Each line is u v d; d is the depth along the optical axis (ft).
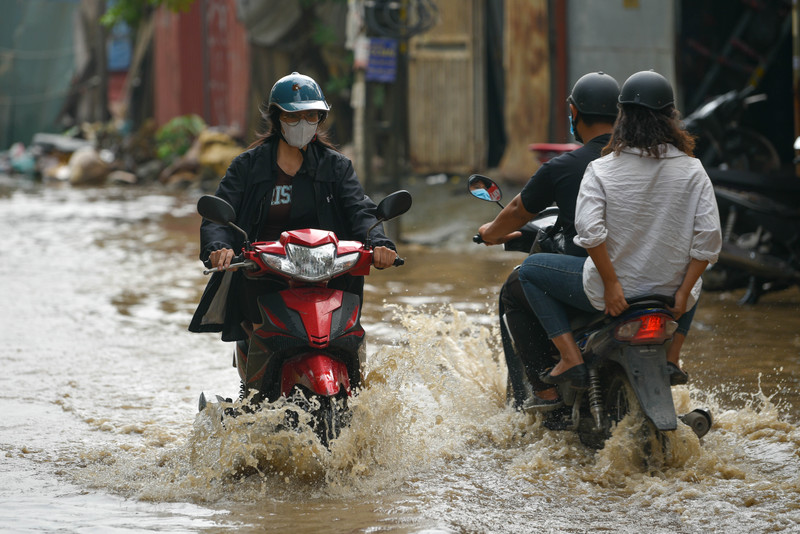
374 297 101.35
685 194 48.83
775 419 56.44
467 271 118.62
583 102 53.16
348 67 253.24
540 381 54.65
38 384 70.08
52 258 139.54
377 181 167.63
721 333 82.23
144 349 81.82
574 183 52.08
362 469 48.65
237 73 266.77
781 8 181.78
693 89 190.90
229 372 73.26
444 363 64.23
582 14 161.99
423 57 189.88
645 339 47.50
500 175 177.37
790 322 86.74
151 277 122.31
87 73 379.14
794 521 41.73
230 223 48.70
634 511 43.73
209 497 46.65
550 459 51.78
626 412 50.93
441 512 43.93
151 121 307.17
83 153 291.58
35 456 53.67
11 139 430.61
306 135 52.31
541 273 51.39
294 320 47.91
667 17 162.71
